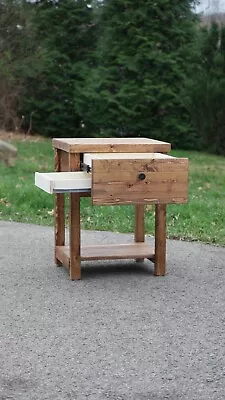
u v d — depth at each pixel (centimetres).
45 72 1336
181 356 271
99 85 1205
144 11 1173
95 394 240
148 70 1179
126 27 1181
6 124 1321
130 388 245
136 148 375
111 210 574
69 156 371
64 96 1355
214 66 1061
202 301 337
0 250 437
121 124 1196
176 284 365
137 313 319
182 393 241
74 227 368
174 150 1152
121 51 1194
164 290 354
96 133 1255
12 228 511
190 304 332
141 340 287
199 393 241
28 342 284
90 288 357
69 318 312
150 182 357
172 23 1180
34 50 1317
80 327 301
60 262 399
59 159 397
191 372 257
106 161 349
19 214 575
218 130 1066
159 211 375
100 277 378
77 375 254
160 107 1172
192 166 934
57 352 274
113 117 1194
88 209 578
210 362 266
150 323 306
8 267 396
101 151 371
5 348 278
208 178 831
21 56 1296
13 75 1284
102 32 1316
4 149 866
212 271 391
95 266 404
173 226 519
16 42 1292
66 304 331
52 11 1362
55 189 350
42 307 326
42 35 1366
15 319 310
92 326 302
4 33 1277
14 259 414
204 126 1073
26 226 520
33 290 353
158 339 288
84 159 368
